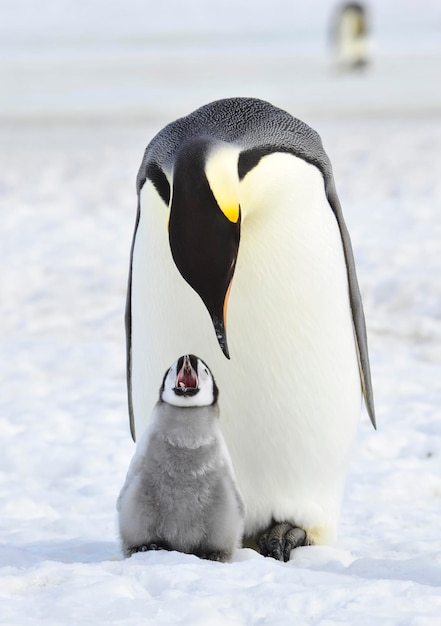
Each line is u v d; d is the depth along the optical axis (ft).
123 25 470.39
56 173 151.53
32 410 59.16
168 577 27.63
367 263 98.27
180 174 31.60
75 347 74.95
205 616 25.03
